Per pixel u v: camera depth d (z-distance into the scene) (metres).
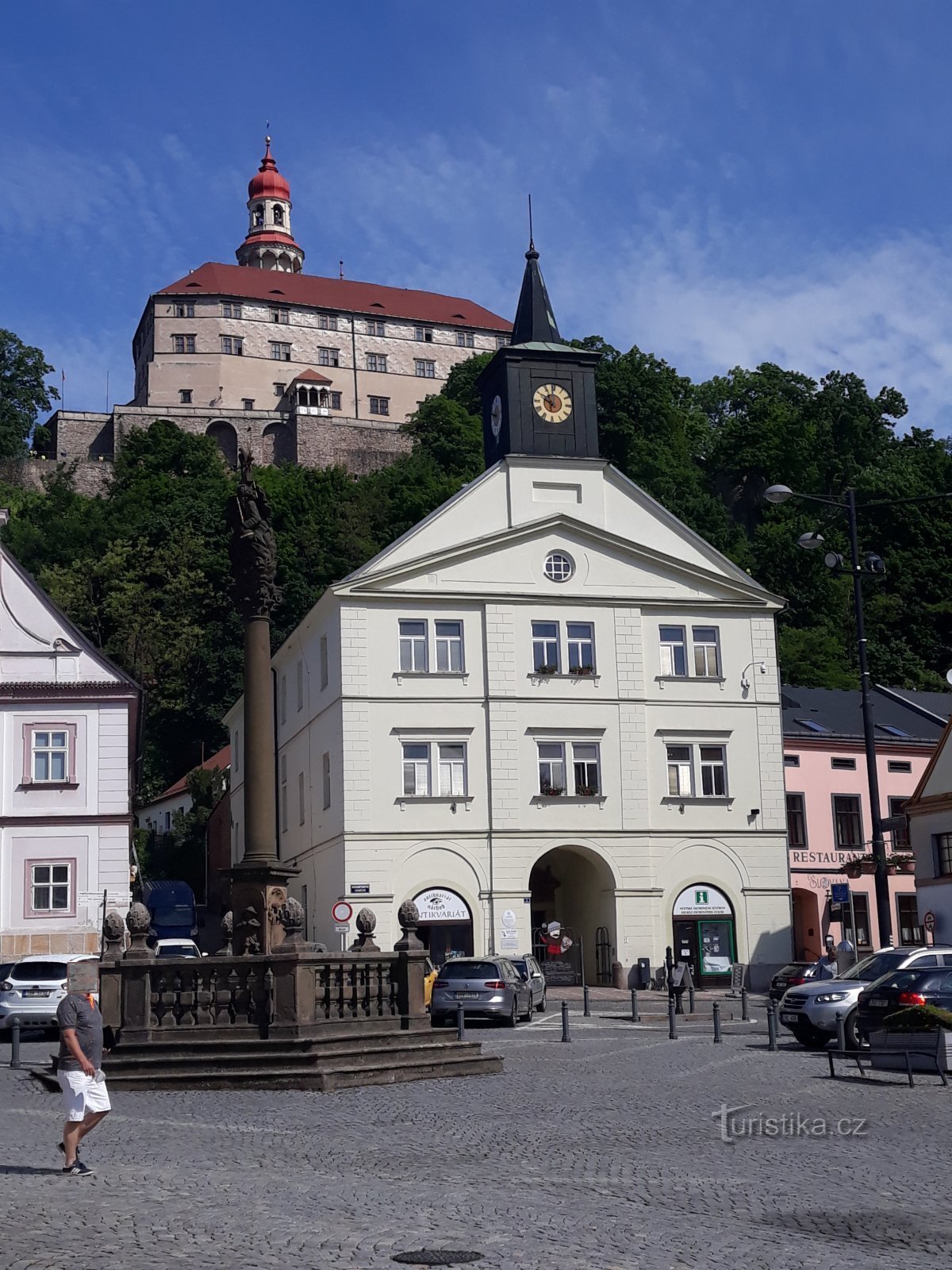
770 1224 11.61
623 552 53.47
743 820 52.84
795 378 124.75
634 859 51.50
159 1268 10.09
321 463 131.38
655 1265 10.16
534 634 52.19
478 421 123.38
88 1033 14.40
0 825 46.56
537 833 50.62
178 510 104.25
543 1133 16.77
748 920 52.25
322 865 52.16
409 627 51.12
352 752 49.59
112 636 97.25
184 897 70.12
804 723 59.22
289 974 22.44
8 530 107.50
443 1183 13.56
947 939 47.16
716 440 115.50
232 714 72.56
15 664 47.72
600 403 104.75
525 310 57.38
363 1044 22.73
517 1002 37.00
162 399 138.38
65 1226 11.55
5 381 139.50
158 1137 16.64
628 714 52.41
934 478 104.44
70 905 46.47
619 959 50.75
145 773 93.81
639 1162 14.72
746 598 54.25
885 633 91.19
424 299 154.00
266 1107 19.31
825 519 97.88
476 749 50.72
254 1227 11.51
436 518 52.25
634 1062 25.30
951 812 47.28
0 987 34.06
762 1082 21.91
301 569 95.69
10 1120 18.36
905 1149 15.44
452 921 49.53
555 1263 10.24
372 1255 10.52
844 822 57.78
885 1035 22.69
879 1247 10.77
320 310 145.00
